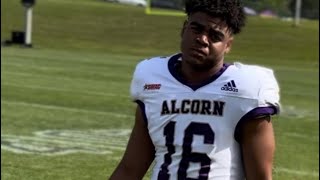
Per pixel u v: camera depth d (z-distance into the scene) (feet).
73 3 156.46
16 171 24.47
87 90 53.47
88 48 111.14
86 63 82.17
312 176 26.45
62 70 70.38
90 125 36.42
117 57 97.60
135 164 9.79
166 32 125.80
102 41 119.03
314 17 217.56
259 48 121.49
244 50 118.62
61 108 42.24
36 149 28.71
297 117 44.65
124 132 34.68
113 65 81.56
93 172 25.02
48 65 75.31
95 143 31.04
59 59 85.61
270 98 9.02
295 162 28.96
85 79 62.69
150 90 9.34
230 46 9.35
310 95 61.05
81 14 139.23
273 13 209.87
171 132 9.06
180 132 9.00
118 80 63.57
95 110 42.34
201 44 9.01
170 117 9.10
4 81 56.34
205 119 8.96
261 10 208.64
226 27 9.14
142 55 105.91
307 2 224.12
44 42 112.57
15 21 128.77
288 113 46.62
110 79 64.08
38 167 25.31
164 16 135.64
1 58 80.74
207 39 9.04
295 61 113.19
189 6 9.20
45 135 32.35
